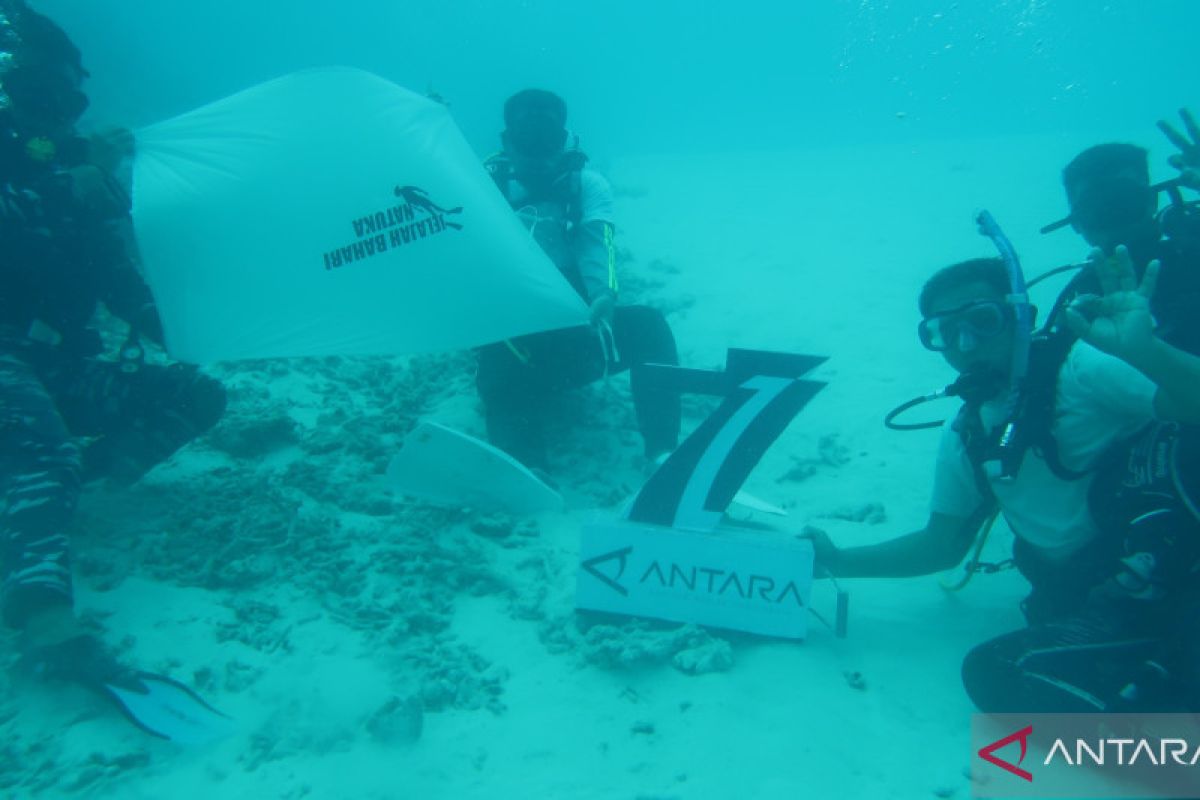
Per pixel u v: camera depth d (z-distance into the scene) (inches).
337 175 124.6
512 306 129.4
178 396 132.1
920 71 1768.0
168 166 124.3
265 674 96.0
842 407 178.5
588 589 104.9
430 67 1897.1
